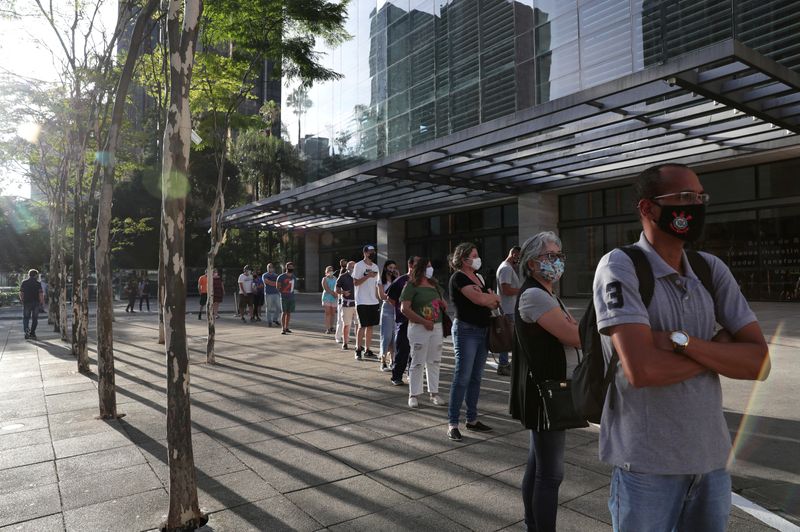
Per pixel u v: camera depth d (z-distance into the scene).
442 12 23.03
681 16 14.58
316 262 39.38
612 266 1.76
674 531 1.84
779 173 16.55
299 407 6.02
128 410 6.08
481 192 21.55
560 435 2.80
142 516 3.35
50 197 18.17
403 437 4.88
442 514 3.33
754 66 9.03
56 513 3.39
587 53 16.98
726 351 1.61
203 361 9.29
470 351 4.84
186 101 3.39
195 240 38.72
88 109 11.59
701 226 1.73
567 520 3.21
